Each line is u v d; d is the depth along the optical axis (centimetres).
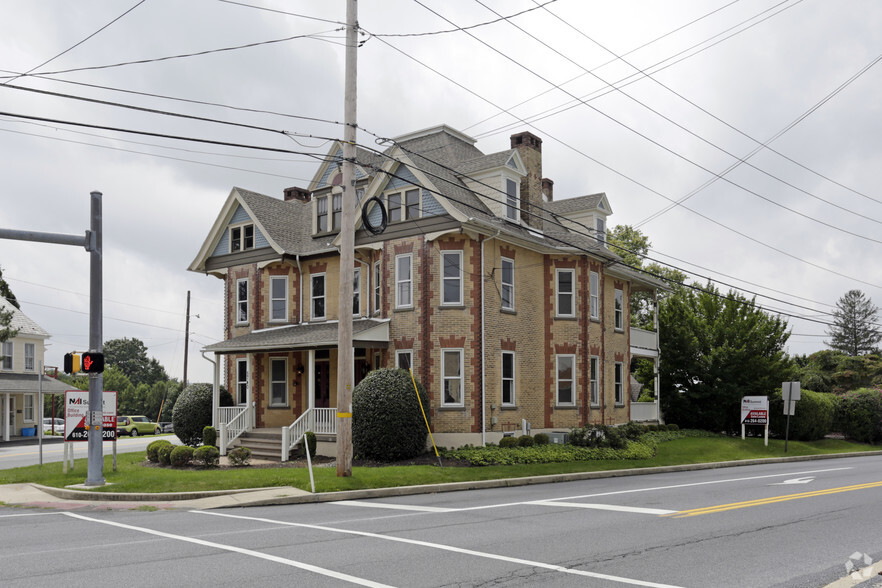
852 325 9681
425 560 886
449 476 1861
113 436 1956
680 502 1434
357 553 930
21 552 955
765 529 1107
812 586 764
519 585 764
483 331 2411
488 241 2488
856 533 1073
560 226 2958
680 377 3638
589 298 2839
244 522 1228
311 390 2433
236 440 2606
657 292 3725
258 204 3055
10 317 3631
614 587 754
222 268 3095
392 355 2492
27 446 3650
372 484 1705
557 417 2711
